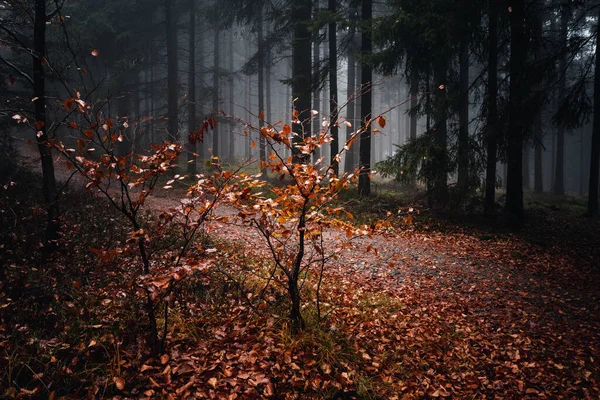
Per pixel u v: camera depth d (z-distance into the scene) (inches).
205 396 134.2
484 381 169.2
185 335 169.3
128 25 981.2
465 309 248.8
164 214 157.6
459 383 167.8
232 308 203.9
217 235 359.3
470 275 317.7
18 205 354.6
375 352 182.5
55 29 517.0
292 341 169.6
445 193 567.8
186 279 217.0
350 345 181.8
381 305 240.2
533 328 226.8
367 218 502.6
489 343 204.2
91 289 213.0
